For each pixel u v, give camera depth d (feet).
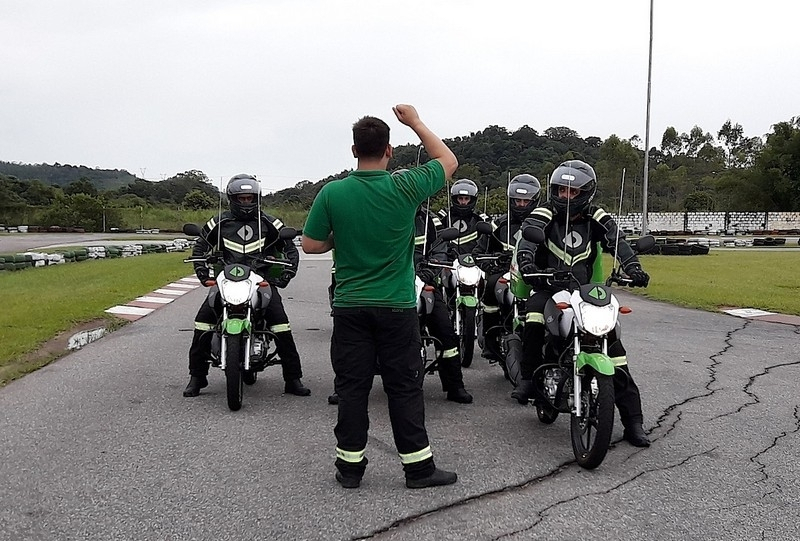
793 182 228.43
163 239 147.54
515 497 14.83
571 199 18.61
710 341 32.89
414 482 15.24
